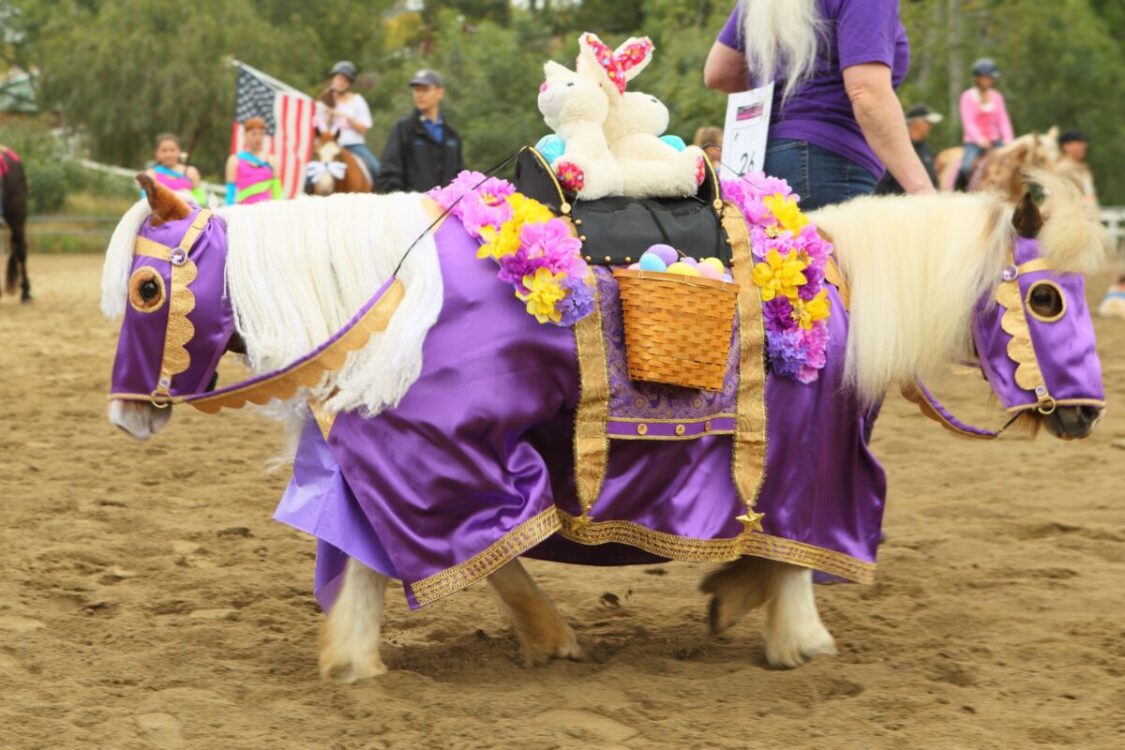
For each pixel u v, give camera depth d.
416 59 66.12
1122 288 22.83
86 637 6.56
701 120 32.38
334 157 21.34
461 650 6.37
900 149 7.10
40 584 7.43
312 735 5.26
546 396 5.59
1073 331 5.98
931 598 7.37
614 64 5.99
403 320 5.48
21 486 9.86
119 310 5.65
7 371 15.91
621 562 6.06
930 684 5.88
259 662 6.20
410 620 6.93
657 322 5.56
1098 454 11.33
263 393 5.59
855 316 6.13
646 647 6.55
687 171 6.02
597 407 5.62
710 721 5.42
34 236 45.19
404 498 5.46
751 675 5.98
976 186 22.86
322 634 5.91
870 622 6.92
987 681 5.94
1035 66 43.34
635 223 5.86
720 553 5.80
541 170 5.87
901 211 6.20
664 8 42.59
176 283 5.57
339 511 5.52
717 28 35.81
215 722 5.38
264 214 5.73
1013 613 7.03
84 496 9.59
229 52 65.94
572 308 5.52
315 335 5.59
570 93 5.89
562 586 7.64
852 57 7.14
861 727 5.36
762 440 5.86
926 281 6.09
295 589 7.44
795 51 7.31
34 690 5.72
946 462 11.12
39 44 75.94
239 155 21.09
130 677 5.93
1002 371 6.03
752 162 7.51
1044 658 6.29
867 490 6.29
